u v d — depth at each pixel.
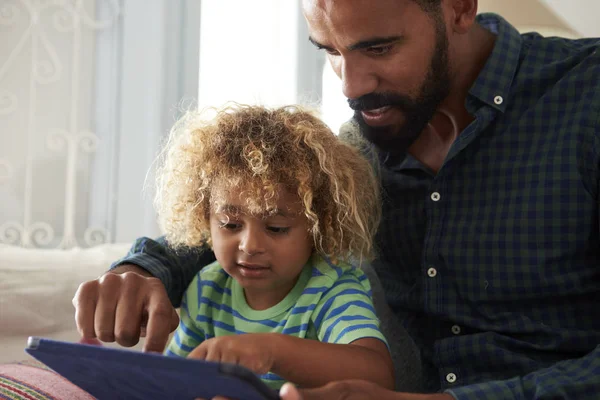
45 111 2.01
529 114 0.95
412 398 0.70
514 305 0.93
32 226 1.99
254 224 0.85
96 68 2.06
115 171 2.07
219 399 0.57
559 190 0.90
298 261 0.88
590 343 0.89
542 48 1.01
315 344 0.75
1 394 0.78
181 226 0.96
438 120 1.01
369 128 0.95
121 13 2.08
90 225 2.05
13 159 1.98
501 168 0.95
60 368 0.65
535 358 0.90
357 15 0.86
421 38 0.89
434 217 0.98
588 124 0.90
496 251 0.93
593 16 1.72
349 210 0.92
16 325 1.44
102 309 0.79
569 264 0.91
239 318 0.92
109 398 0.71
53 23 2.01
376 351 0.80
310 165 0.89
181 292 0.98
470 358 0.93
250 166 0.85
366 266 1.11
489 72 0.96
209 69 2.22
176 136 1.00
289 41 2.28
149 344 0.75
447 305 0.96
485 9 1.41
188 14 2.16
